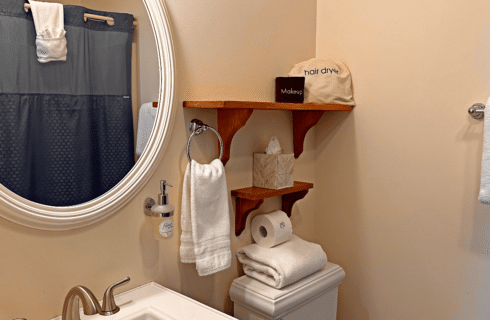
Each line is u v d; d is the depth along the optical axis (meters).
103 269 1.11
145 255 1.21
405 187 1.54
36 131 0.96
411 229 1.54
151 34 1.15
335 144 1.73
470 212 1.39
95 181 1.07
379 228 1.62
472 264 1.40
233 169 1.45
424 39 1.46
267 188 1.48
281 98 1.50
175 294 1.16
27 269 0.97
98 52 1.06
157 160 1.19
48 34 0.97
